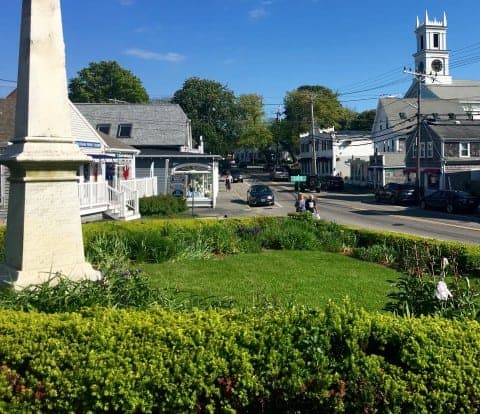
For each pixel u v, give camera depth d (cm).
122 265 926
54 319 452
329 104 9200
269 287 988
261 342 402
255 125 9838
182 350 398
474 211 3412
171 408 375
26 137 756
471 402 371
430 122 4869
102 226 1446
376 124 6856
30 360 394
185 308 635
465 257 1189
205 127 8506
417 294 589
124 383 372
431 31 10056
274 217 1792
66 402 372
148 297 630
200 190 3688
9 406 371
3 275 754
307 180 5812
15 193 772
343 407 378
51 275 734
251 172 10119
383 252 1376
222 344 400
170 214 3155
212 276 1099
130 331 416
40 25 770
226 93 8906
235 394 381
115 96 7731
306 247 1565
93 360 384
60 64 782
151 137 4662
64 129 782
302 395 388
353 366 388
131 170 3619
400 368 387
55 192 774
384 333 412
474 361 387
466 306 550
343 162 7481
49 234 766
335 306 443
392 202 4225
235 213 3303
